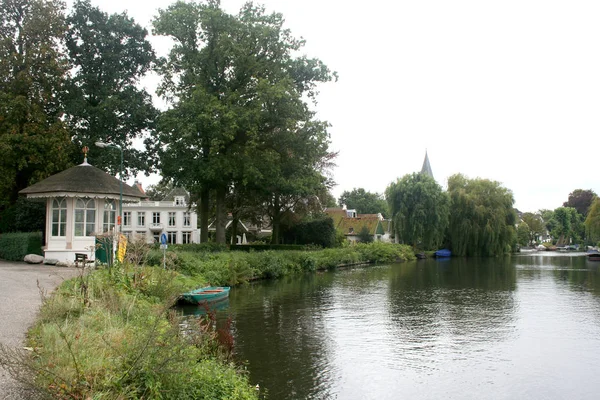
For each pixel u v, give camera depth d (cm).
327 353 1452
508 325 1884
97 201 2767
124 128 3803
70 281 1572
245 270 3247
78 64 3819
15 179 3462
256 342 1568
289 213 5191
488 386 1203
